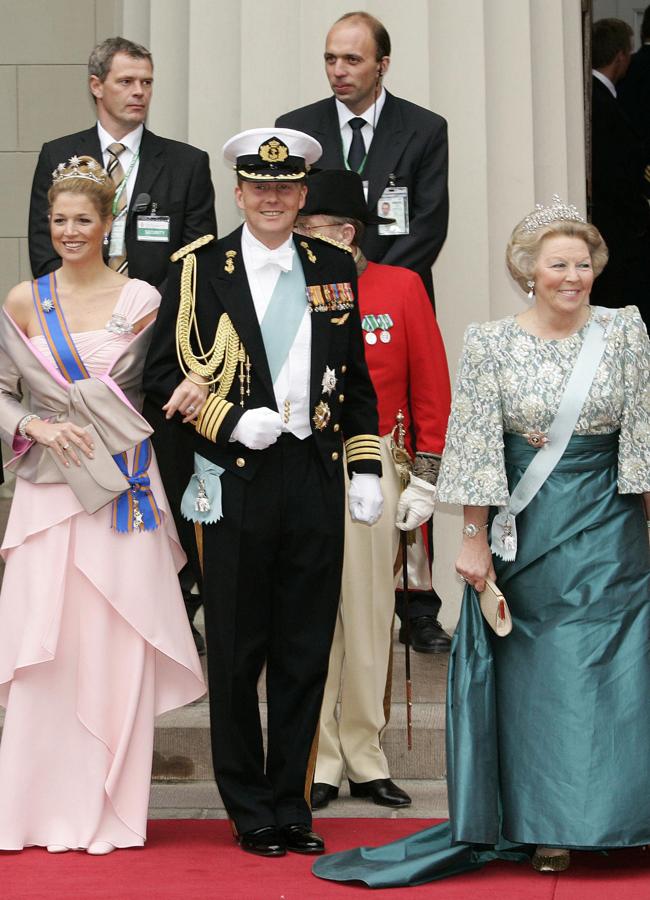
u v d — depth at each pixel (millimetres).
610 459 8406
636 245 16953
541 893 7672
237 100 13203
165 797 9906
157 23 13430
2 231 17578
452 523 12969
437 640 11789
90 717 8578
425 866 7906
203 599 8469
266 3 13125
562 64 13758
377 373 9586
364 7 13164
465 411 8391
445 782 10211
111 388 8703
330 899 7555
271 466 8305
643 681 8172
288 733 8555
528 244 8336
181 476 8516
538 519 8328
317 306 8422
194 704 10781
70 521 8734
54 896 7559
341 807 9508
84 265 8875
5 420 8750
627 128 16891
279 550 8430
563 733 8094
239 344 8297
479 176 13227
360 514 8609
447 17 13227
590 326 8398
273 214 8281
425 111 11531
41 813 8602
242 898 7555
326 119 11484
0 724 10242
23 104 17453
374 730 9648
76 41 17375
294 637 8516
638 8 19312
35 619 8609
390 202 11250
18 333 8852
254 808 8453
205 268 8422
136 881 7852
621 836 7914
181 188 11102
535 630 8305
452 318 13250
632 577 8336
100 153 11133
